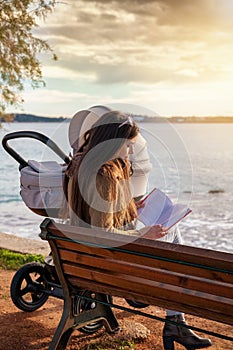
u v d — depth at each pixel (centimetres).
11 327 420
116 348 379
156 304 310
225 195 2775
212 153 5028
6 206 2517
